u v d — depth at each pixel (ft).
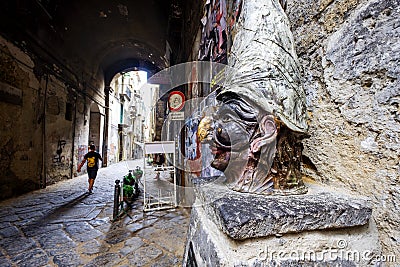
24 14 13.51
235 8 4.43
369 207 1.76
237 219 1.49
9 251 6.52
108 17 20.95
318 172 2.59
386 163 1.84
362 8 2.10
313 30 2.75
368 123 2.01
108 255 6.30
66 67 20.35
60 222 9.05
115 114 38.37
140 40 23.89
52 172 18.22
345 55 2.26
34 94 15.51
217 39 5.82
